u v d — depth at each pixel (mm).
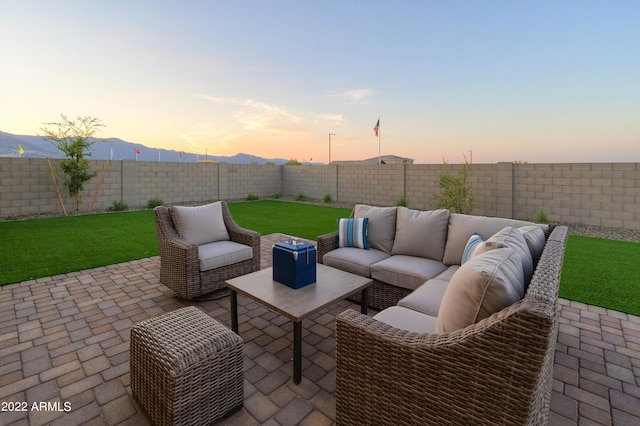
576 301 3305
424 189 10836
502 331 1041
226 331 1834
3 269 4207
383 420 1425
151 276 4035
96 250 5207
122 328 2748
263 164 15156
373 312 3148
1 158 8312
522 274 1554
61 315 2971
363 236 3680
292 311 2104
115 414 1781
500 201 8852
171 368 1518
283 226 7707
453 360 1178
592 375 2145
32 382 2035
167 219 3662
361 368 1489
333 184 13609
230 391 1768
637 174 6961
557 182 7973
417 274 2879
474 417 1140
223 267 3508
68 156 9219
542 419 1352
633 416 1783
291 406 1873
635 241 6090
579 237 6453
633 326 2791
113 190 10414
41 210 8984
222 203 4180
